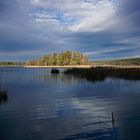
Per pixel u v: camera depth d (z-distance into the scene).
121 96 27.89
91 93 30.91
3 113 19.00
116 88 35.72
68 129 14.59
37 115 18.31
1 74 81.00
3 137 13.26
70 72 82.56
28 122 16.22
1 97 26.78
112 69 69.00
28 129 14.63
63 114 18.62
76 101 24.75
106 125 15.38
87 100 25.33
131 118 17.05
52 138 13.05
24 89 36.31
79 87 38.38
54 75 73.88
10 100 25.53
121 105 22.14
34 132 14.08
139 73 58.78
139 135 13.37
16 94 30.45
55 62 183.75
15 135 13.52
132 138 12.91
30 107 21.41
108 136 13.30
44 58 196.00
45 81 51.59
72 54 173.00
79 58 168.38
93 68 75.06
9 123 15.98
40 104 23.03
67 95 29.33
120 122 16.03
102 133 13.80
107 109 20.41
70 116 17.98
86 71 69.50
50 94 30.44
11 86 41.22
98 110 20.05
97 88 36.31
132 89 34.19
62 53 178.75
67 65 171.62
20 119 17.02
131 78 53.03
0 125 15.50
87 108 21.02
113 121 16.30
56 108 21.00
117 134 13.61
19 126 15.25
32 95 29.48
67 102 24.17
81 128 14.81
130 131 14.07
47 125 15.53
